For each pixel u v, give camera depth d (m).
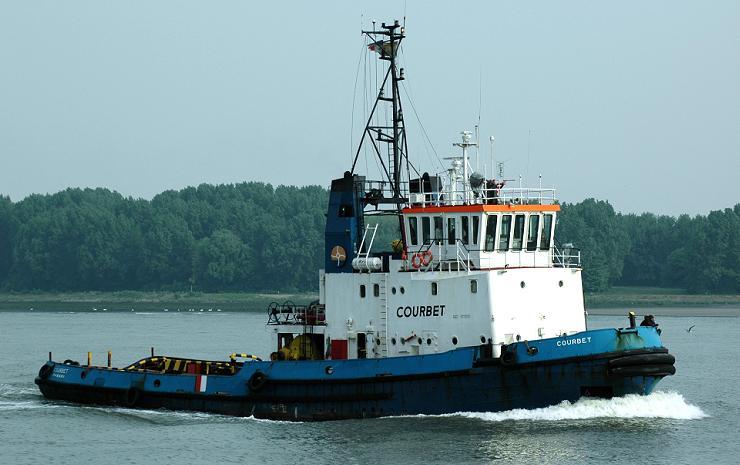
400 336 136.88
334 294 142.88
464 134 138.00
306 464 118.38
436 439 124.38
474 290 131.12
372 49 144.50
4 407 162.12
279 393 140.25
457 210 133.75
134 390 154.00
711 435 129.75
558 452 119.94
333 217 143.75
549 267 135.62
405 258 136.75
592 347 127.12
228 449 126.75
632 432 128.62
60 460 126.56
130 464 122.94
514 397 129.25
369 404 134.75
